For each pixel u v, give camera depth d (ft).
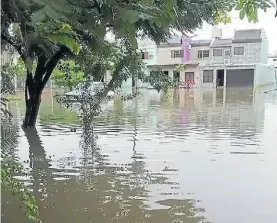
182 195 17.37
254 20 7.23
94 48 19.43
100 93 33.01
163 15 5.72
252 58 126.11
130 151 26.43
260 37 125.59
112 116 46.85
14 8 6.10
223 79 129.29
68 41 5.57
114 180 19.71
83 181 19.52
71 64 34.88
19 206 15.38
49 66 34.65
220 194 17.47
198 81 130.31
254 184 18.83
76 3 5.47
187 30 25.80
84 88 33.19
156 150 26.66
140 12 5.48
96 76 31.83
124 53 29.30
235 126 37.83
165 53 129.90
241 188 18.25
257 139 30.48
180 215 15.19
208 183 19.06
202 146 27.86
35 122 37.52
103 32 5.55
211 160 23.65
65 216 15.14
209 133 33.68
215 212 15.47
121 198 17.07
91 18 5.61
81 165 22.74
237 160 23.57
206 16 19.72
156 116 47.06
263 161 23.27
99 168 22.07
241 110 52.90
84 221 14.69
